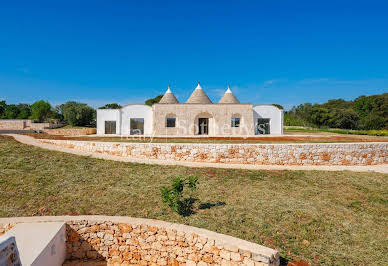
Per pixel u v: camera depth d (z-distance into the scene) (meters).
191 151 14.53
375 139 22.98
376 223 8.22
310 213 8.18
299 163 14.88
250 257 5.63
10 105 67.19
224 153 14.52
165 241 6.77
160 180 10.81
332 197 10.11
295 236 6.95
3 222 6.89
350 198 10.13
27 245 5.68
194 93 30.05
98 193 9.26
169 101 30.02
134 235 7.01
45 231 6.43
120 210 8.05
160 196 9.12
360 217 8.51
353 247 6.66
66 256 7.00
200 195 9.37
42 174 10.53
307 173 12.87
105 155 14.46
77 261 6.93
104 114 28.94
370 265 5.98
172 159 14.55
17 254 4.39
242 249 5.75
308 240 6.84
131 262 6.98
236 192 9.86
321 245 6.65
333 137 24.16
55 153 13.59
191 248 6.46
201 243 6.34
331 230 7.38
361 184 11.59
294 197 9.73
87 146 15.34
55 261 6.26
